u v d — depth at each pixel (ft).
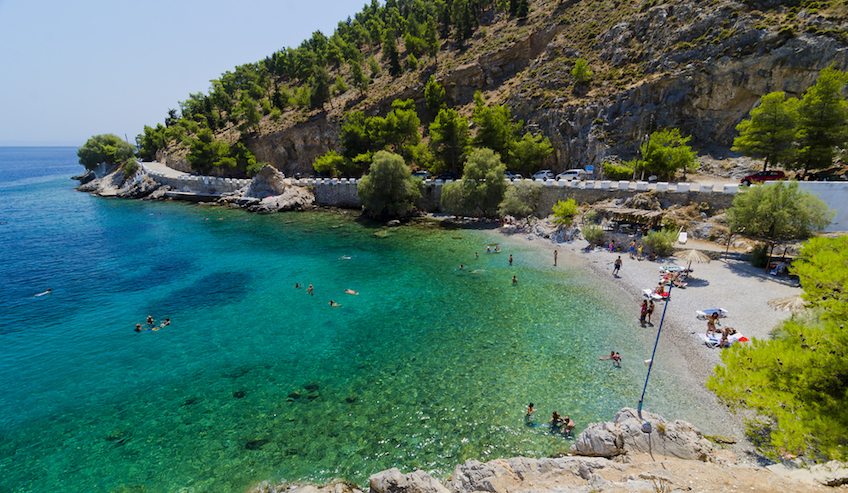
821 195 126.00
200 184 323.57
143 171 376.27
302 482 58.85
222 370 88.84
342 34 529.04
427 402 75.51
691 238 145.38
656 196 158.71
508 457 61.62
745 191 126.21
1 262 166.91
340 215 253.44
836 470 47.80
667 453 56.54
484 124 241.96
